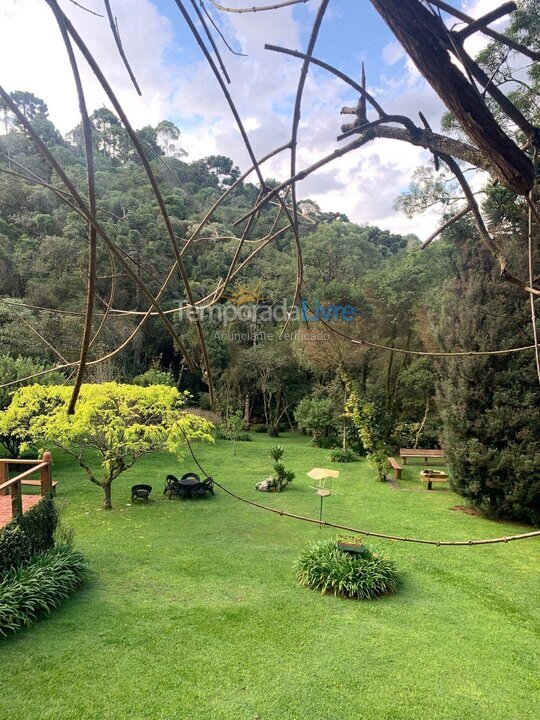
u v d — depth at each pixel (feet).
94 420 28.63
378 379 56.80
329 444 54.90
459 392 29.71
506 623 16.66
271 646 14.67
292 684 12.84
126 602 17.13
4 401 35.17
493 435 28.50
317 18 2.42
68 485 34.55
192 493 32.60
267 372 65.77
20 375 37.27
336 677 13.21
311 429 57.41
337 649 14.60
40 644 14.21
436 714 11.89
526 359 27.94
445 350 31.40
